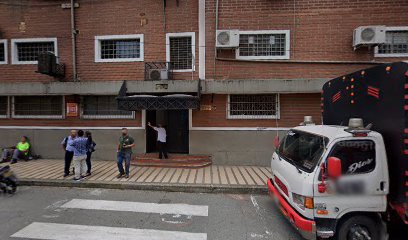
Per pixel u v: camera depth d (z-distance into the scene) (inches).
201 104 350.0
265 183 259.3
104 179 272.4
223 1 343.0
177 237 155.5
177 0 353.1
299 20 336.8
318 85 311.7
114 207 204.8
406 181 123.6
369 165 136.4
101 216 186.1
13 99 385.7
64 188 257.9
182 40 360.2
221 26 343.3
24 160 365.4
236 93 332.8
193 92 329.4
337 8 331.6
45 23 376.2
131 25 362.3
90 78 369.7
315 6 334.3
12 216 184.5
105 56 373.4
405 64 122.7
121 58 367.2
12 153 368.8
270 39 343.3
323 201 135.0
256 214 193.0
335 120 197.6
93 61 368.8
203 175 291.7
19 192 243.8
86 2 367.9
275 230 166.2
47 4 374.9
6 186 235.8
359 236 136.6
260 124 346.0
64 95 377.1
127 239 152.2
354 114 168.2
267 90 319.0
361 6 327.6
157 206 208.2
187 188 250.7
